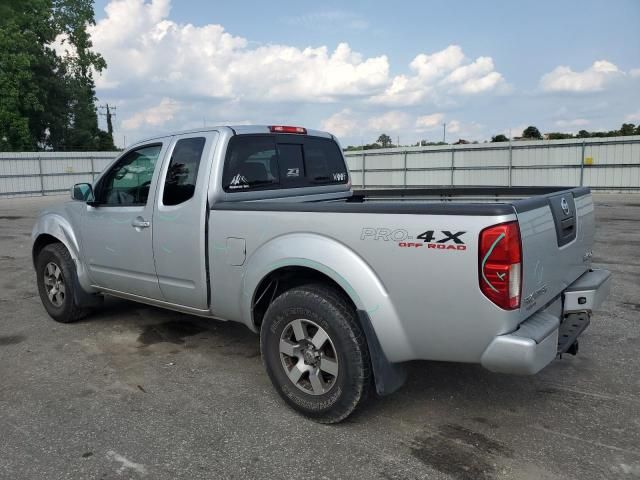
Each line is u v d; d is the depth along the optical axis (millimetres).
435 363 4363
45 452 3125
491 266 2752
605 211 16469
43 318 5836
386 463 2965
